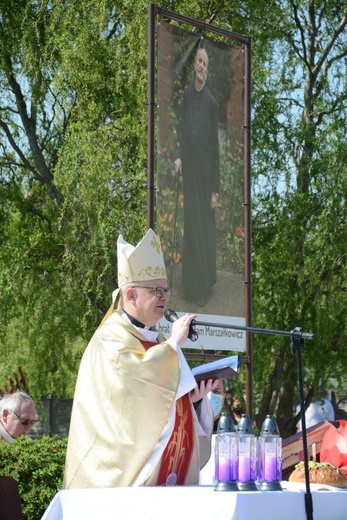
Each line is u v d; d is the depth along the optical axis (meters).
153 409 5.41
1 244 21.47
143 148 19.06
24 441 9.41
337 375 20.28
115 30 20.11
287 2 21.25
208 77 10.71
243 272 10.92
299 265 20.16
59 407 23.14
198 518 4.64
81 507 4.93
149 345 5.79
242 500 4.61
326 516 5.09
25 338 20.23
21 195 21.97
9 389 8.91
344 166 20.20
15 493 6.55
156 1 18.98
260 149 20.42
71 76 19.61
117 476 5.37
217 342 10.51
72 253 19.48
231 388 18.53
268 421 5.30
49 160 21.88
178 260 10.16
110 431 5.43
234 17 20.31
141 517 4.80
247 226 10.98
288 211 20.05
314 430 6.99
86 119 19.75
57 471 8.88
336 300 19.94
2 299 20.20
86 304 19.53
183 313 10.16
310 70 22.23
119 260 5.94
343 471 6.16
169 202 10.14
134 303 5.86
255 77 20.62
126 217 19.30
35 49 20.56
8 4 21.22
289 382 20.88
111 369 5.53
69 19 19.62
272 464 5.16
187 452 5.82
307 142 20.58
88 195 18.69
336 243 19.80
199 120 10.52
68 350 20.12
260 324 20.28
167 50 10.21
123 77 19.72
